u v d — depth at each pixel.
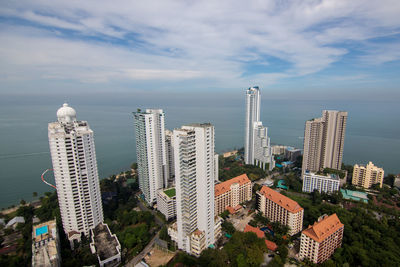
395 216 196.75
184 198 144.12
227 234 173.62
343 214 189.50
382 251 145.62
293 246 164.62
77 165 156.25
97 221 173.25
